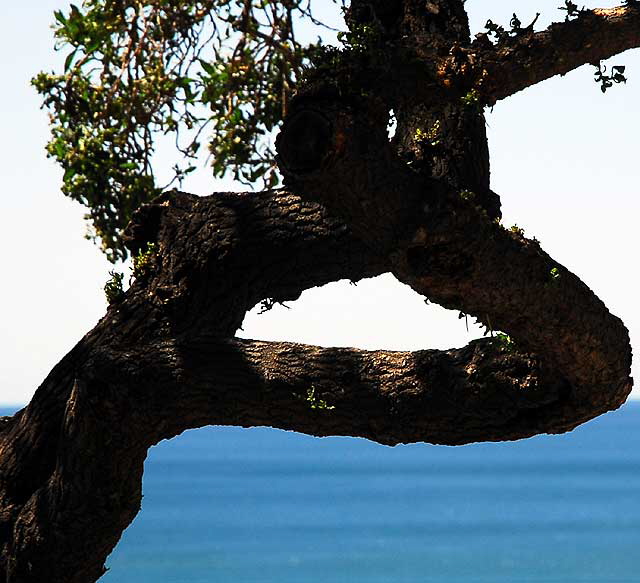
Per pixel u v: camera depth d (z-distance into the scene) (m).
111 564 101.69
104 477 10.62
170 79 13.16
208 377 10.40
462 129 10.88
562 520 136.00
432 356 10.17
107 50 13.30
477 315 9.20
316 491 184.50
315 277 11.36
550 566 99.75
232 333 11.65
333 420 10.37
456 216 8.32
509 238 8.76
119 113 13.16
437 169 10.84
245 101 13.41
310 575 94.81
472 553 107.88
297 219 11.12
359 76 8.47
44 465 11.55
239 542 116.69
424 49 10.09
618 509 149.00
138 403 10.33
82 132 13.18
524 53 10.34
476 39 10.37
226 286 11.32
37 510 11.08
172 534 122.75
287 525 131.88
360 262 11.16
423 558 104.75
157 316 11.35
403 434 10.29
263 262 11.24
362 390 10.24
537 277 8.88
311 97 8.26
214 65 13.23
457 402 10.02
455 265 8.55
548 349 9.34
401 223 8.30
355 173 8.00
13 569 11.19
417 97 9.33
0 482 11.60
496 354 9.91
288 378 10.34
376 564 101.31
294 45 12.93
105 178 13.20
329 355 10.40
